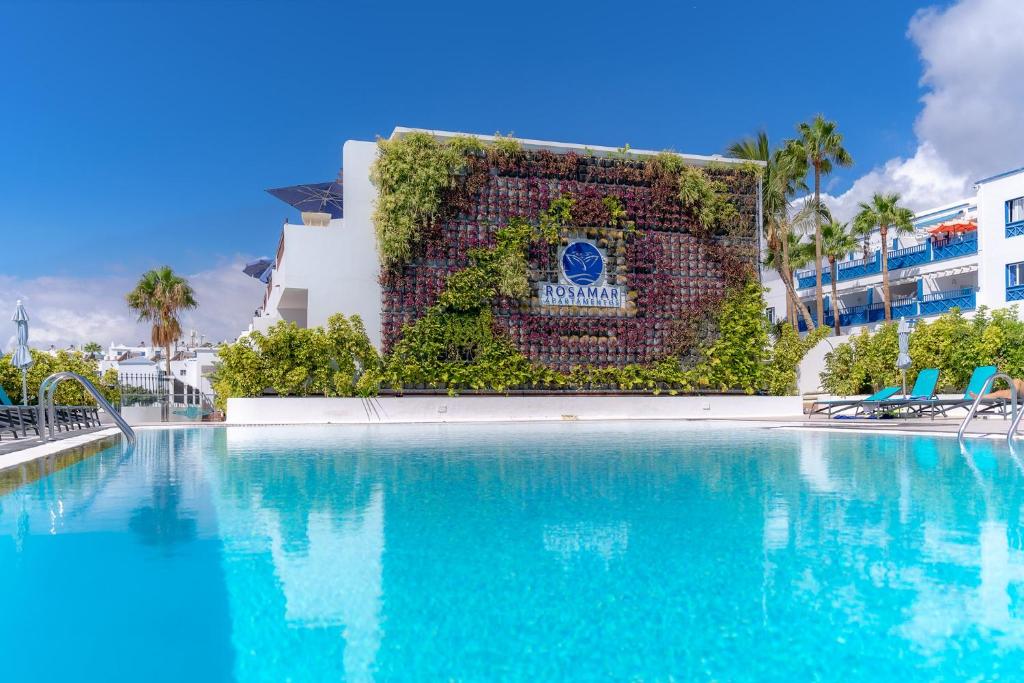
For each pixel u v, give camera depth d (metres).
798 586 3.14
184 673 2.26
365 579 3.30
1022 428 11.92
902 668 2.29
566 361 19.30
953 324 20.22
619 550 3.80
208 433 13.65
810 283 39.38
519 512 4.88
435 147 18.44
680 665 2.33
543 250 19.28
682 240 20.39
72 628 2.65
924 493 5.46
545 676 2.25
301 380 17.41
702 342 20.36
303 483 6.36
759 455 8.61
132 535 4.17
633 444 10.52
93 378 20.03
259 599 3.00
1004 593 3.01
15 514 4.83
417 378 18.05
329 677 2.23
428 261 18.45
